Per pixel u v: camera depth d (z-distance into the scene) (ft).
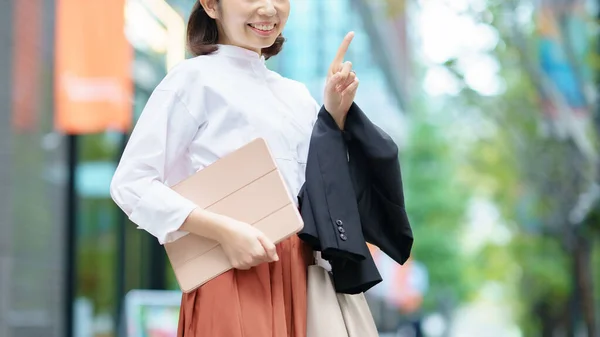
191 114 8.96
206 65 9.16
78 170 36.86
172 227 8.42
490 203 87.76
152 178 8.70
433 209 104.17
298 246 8.84
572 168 58.54
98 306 42.91
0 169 30.76
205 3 9.38
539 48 52.31
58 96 31.42
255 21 9.11
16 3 31.55
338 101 9.02
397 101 110.11
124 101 31.32
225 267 8.45
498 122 60.95
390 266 80.48
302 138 9.26
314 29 74.23
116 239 43.93
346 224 8.71
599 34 50.57
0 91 30.99
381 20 86.84
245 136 8.96
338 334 8.69
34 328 32.27
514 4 52.39
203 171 8.62
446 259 103.81
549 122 56.24
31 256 32.30
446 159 105.91
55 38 32.81
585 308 56.95
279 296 8.57
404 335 82.89
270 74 9.46
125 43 31.22
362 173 9.17
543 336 74.08
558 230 61.00
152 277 39.40
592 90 51.93
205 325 8.46
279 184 8.46
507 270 84.58
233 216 8.49
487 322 139.33
